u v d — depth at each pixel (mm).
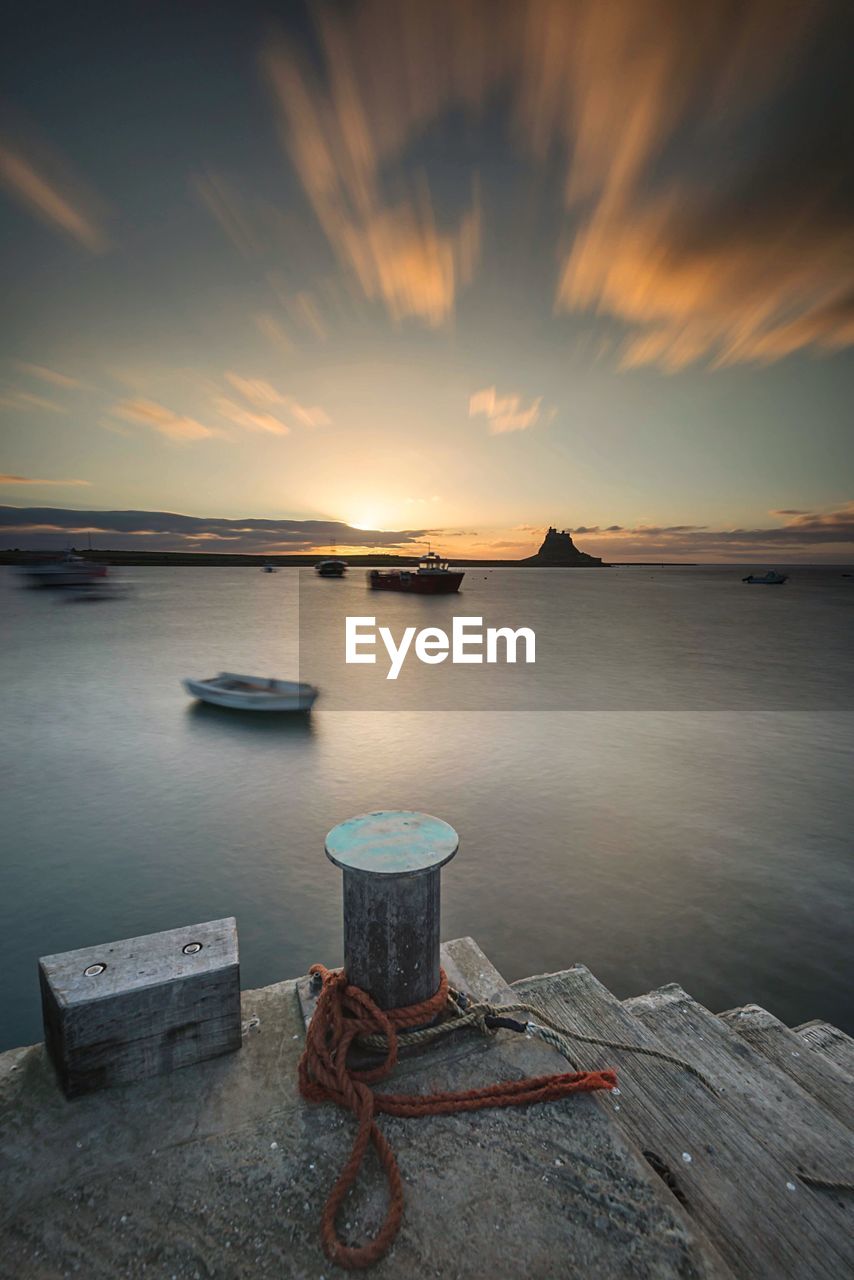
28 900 12383
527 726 26578
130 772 20547
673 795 18156
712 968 10031
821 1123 3033
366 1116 2574
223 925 3209
